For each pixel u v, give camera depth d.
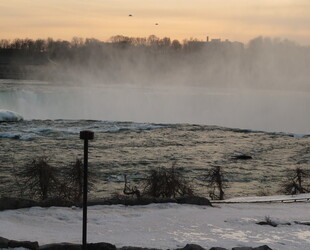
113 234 15.43
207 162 66.69
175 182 33.94
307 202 25.36
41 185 35.22
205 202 21.33
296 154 77.38
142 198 20.70
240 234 15.98
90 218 17.53
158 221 17.42
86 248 11.63
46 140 79.75
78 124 103.38
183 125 107.69
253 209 21.31
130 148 76.62
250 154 75.81
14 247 11.95
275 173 59.75
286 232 16.44
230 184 51.91
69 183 37.66
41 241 13.89
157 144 82.31
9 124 99.25
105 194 44.28
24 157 64.12
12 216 17.27
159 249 12.56
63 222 16.86
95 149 74.19
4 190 44.28
